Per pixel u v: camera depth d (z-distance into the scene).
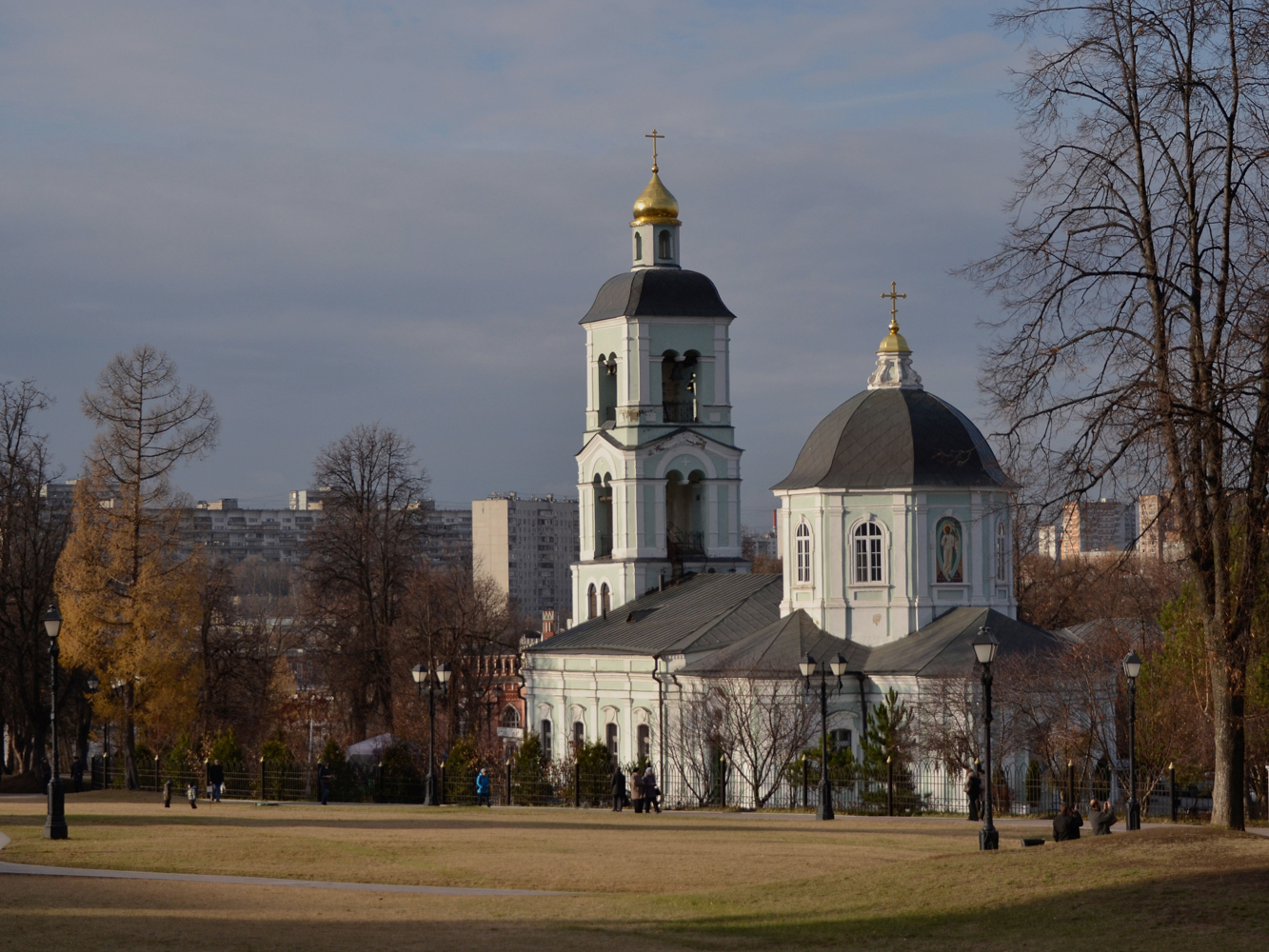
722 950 26.05
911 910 28.73
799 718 67.62
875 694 69.38
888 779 59.69
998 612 70.25
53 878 34.41
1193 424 34.44
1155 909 26.61
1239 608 35.91
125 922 27.70
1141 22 35.81
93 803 63.75
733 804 68.12
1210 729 57.47
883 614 72.00
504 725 141.12
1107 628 70.38
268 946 25.61
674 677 76.19
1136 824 47.09
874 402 75.31
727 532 91.12
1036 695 63.25
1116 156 36.50
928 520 72.19
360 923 28.53
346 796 75.31
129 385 80.62
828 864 37.62
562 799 71.38
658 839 45.09
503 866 37.72
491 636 106.06
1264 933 24.70
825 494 73.12
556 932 27.83
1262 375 34.00
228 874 36.16
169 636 79.38
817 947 26.23
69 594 79.00
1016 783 64.25
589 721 83.69
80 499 79.88
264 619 127.94
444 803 69.06
